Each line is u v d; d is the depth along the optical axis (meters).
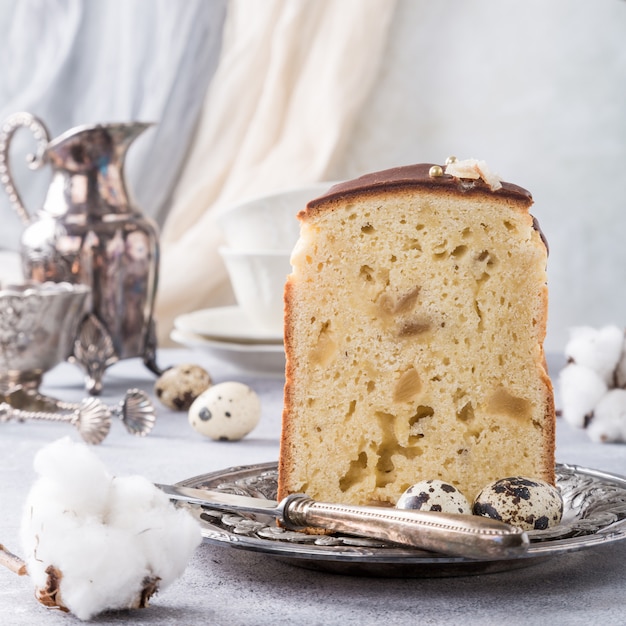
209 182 1.63
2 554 0.62
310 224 0.69
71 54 1.66
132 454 0.83
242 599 0.62
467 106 1.65
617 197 1.66
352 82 1.58
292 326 0.68
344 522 0.63
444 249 0.69
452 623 0.60
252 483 0.71
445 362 0.70
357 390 0.69
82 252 1.00
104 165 1.02
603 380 0.86
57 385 1.04
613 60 1.64
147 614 0.60
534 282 0.70
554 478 0.70
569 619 0.60
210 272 1.59
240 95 1.63
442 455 0.70
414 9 1.63
